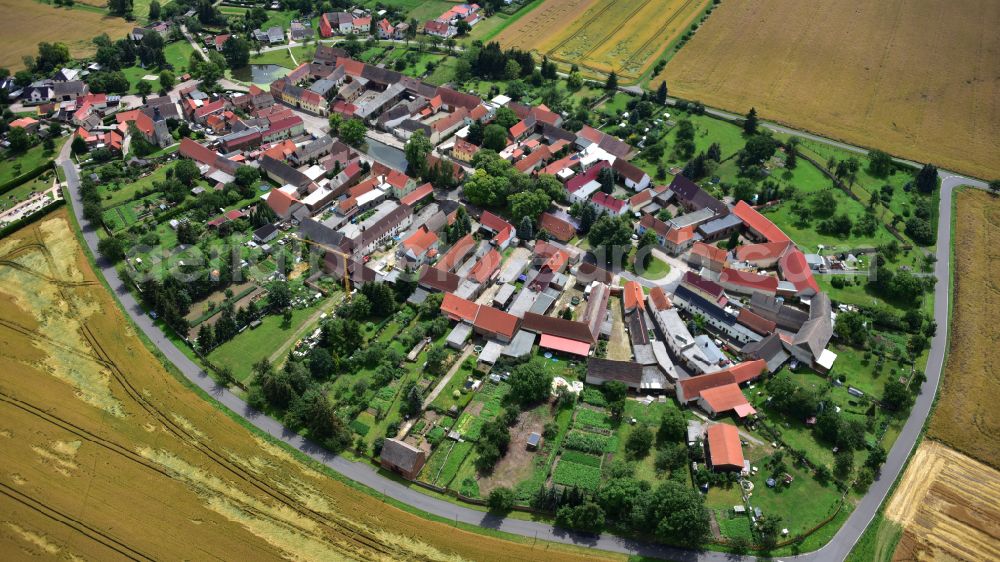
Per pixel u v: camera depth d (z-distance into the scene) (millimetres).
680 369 179625
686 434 162125
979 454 161125
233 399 171250
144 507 147000
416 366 180750
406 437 162125
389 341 187125
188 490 150250
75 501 147875
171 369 178250
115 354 182250
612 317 197375
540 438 161875
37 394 170875
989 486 154375
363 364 180375
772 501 149500
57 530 142875
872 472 153500
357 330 183000
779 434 162500
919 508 149500
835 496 151000
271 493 150000
